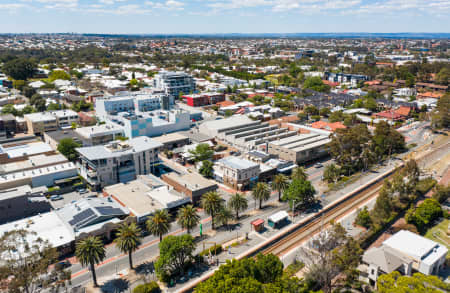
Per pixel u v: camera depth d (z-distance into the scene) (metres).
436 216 119.81
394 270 84.38
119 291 83.31
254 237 107.44
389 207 113.50
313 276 83.88
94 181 138.88
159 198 122.06
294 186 122.62
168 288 83.81
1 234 97.38
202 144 170.38
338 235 89.06
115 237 107.12
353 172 162.00
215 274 73.44
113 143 154.25
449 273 94.38
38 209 116.88
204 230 112.56
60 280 74.88
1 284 66.81
